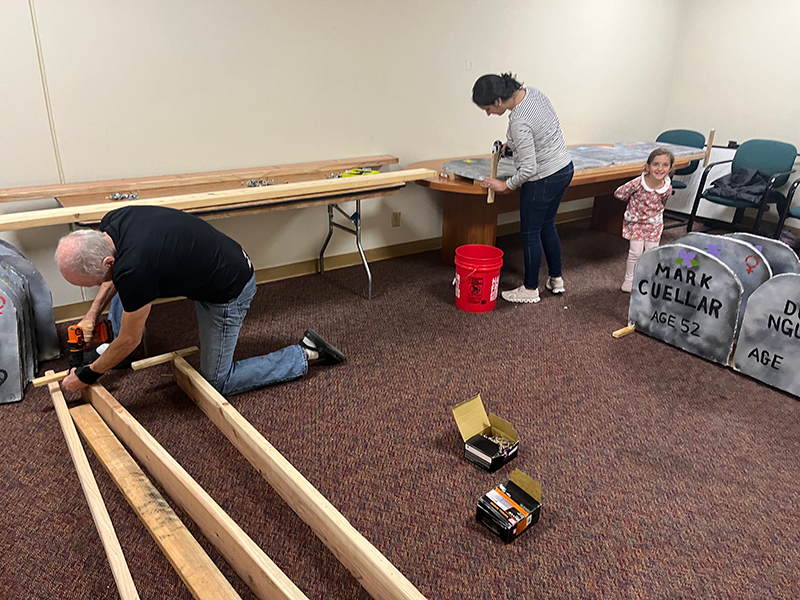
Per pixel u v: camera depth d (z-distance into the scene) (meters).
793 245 4.11
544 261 3.91
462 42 3.72
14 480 1.75
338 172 3.24
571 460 1.89
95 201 2.47
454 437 2.00
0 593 1.38
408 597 1.13
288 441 1.96
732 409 2.19
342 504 1.69
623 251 4.16
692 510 1.68
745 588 1.42
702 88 4.97
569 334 2.81
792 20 4.28
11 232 2.62
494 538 1.57
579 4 4.20
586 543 1.55
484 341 2.72
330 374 2.39
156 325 2.81
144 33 2.63
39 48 2.42
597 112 4.73
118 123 2.70
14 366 2.10
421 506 1.68
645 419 2.12
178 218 1.77
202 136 2.95
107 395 1.92
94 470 1.79
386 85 3.50
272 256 3.45
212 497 1.69
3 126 2.45
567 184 2.89
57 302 2.84
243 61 2.94
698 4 4.81
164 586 1.39
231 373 2.15
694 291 2.50
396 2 3.34
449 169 3.28
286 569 1.46
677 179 5.02
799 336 2.18
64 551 1.50
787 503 1.71
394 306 3.12
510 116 2.73
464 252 3.15
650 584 1.43
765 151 4.27
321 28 3.13
